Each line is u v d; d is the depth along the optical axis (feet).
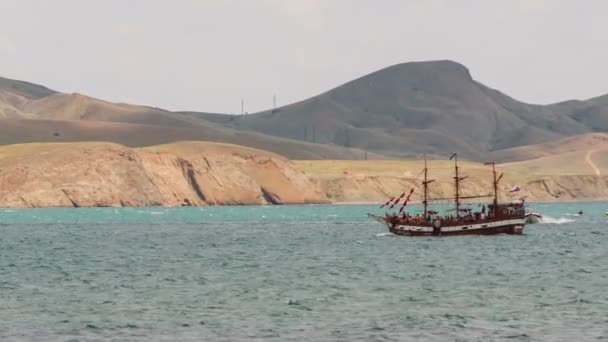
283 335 586.45
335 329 604.49
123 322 631.56
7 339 574.97
